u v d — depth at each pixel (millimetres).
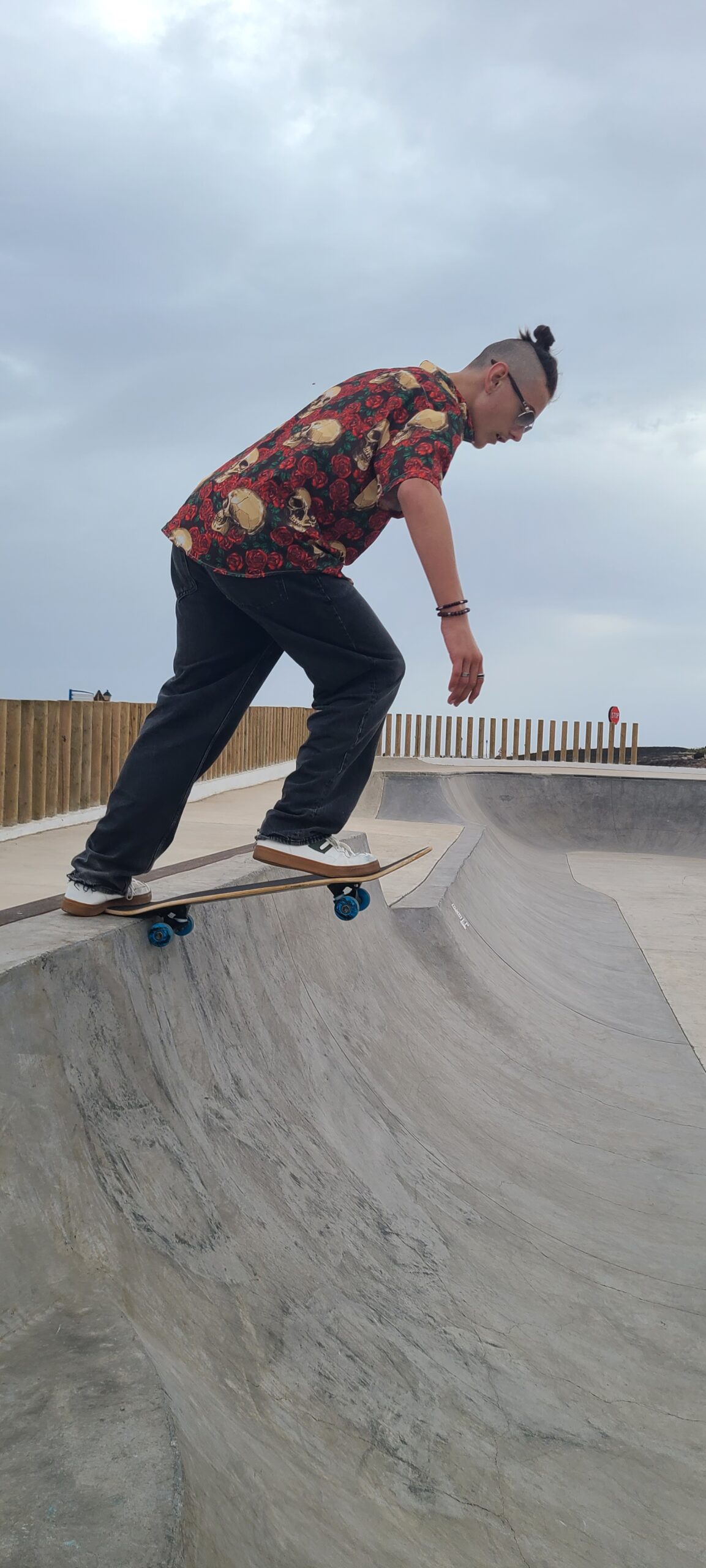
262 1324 1771
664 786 17344
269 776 15219
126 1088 1979
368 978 4148
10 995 1735
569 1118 4039
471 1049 4430
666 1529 1792
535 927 8070
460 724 23188
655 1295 2654
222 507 2072
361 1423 1719
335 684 2178
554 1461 1882
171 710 2297
